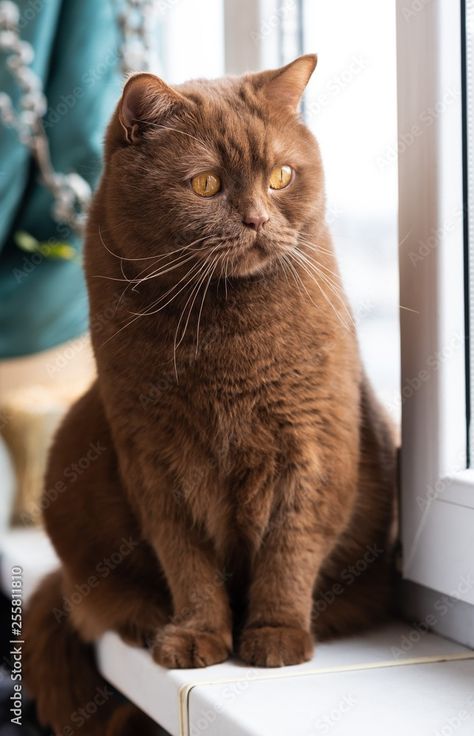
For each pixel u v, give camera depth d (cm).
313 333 111
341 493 114
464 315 115
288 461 112
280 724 90
